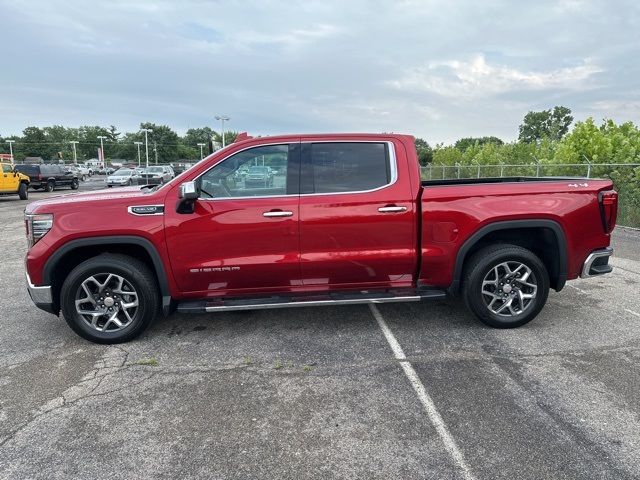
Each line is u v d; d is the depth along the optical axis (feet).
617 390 10.43
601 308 16.06
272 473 7.88
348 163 13.53
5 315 16.15
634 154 41.55
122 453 8.46
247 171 13.30
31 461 8.27
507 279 13.89
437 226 13.39
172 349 12.99
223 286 13.43
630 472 7.76
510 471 7.82
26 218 13.19
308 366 11.82
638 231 33.01
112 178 103.09
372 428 9.12
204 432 9.07
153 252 12.88
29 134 331.16
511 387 10.61
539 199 13.58
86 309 13.39
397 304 16.67
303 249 13.20
